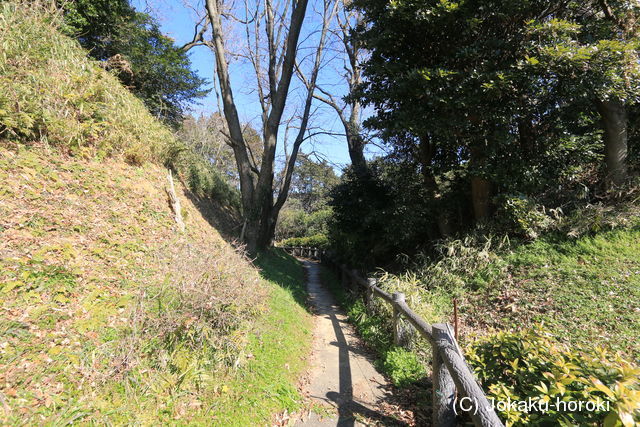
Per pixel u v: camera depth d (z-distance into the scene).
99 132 6.25
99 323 2.97
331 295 10.26
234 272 3.78
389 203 9.30
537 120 7.50
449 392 2.66
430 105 6.23
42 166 4.57
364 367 4.38
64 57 6.61
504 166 6.98
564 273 5.70
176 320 3.07
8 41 5.48
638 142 7.73
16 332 2.48
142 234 5.01
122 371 2.58
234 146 10.52
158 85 14.90
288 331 4.77
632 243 5.85
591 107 7.45
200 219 8.49
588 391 1.84
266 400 3.01
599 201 7.14
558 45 5.18
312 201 41.81
